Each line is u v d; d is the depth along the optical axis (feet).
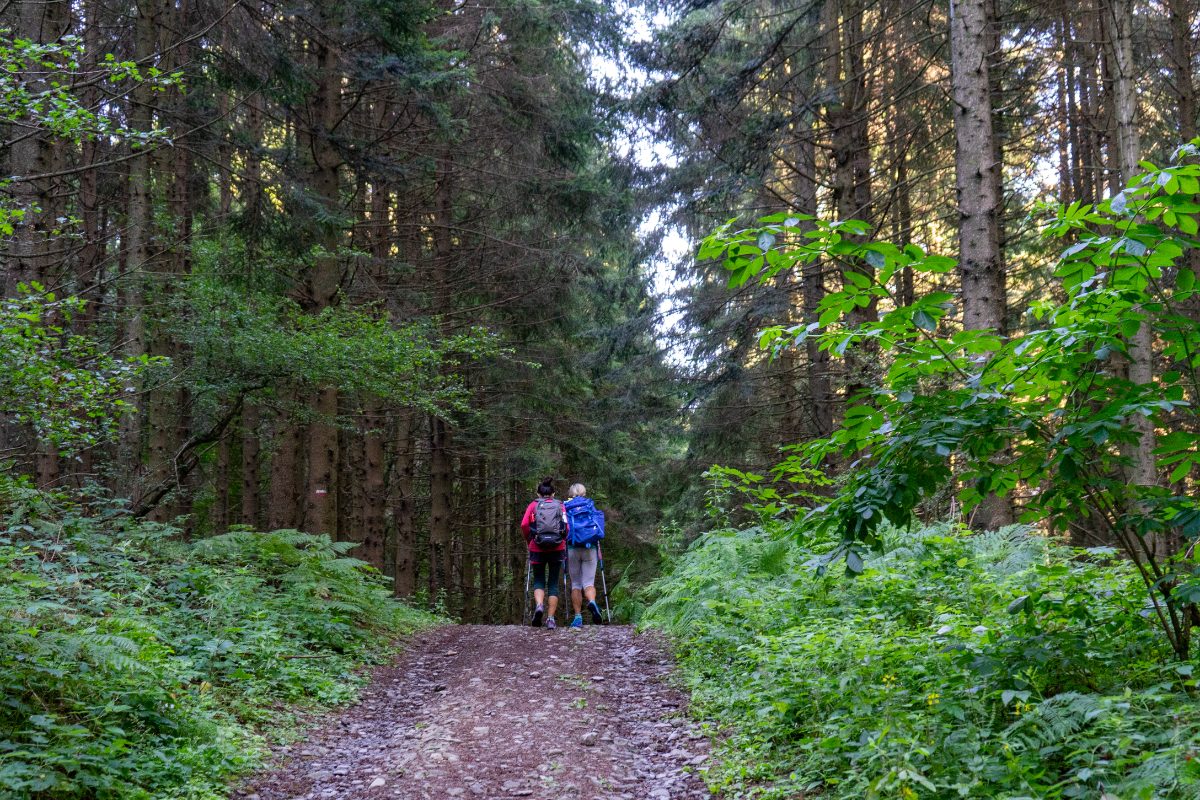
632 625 33.88
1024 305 41.57
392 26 37.68
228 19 34.71
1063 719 11.28
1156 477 24.73
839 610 20.75
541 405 62.34
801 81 42.24
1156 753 9.86
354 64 38.60
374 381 34.01
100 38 42.06
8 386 19.02
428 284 52.08
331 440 42.11
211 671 20.65
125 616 19.95
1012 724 11.85
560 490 69.00
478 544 81.25
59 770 13.25
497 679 23.68
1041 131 42.88
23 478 23.61
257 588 27.78
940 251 51.03
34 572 19.90
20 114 18.65
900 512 12.22
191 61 34.96
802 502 37.09
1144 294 11.51
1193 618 12.17
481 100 50.90
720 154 40.04
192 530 54.54
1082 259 11.84
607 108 48.39
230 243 38.52
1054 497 12.73
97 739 14.66
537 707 20.26
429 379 37.04
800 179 47.32
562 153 51.52
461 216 57.57
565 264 53.01
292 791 15.55
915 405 12.27
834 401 38.65
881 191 46.44
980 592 18.53
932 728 12.60
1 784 11.78
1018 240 41.63
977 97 24.53
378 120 51.34
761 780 14.39
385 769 16.48
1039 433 11.59
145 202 35.17
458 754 16.78
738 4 36.60
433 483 61.36
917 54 42.29
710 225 46.47
